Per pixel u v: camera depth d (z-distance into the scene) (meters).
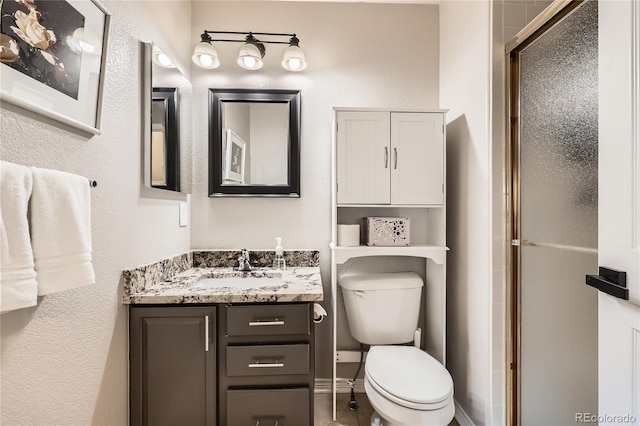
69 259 0.81
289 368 1.27
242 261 1.78
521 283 1.41
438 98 2.02
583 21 1.07
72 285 0.81
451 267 1.89
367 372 1.46
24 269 0.69
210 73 1.96
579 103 1.09
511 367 1.44
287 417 1.26
